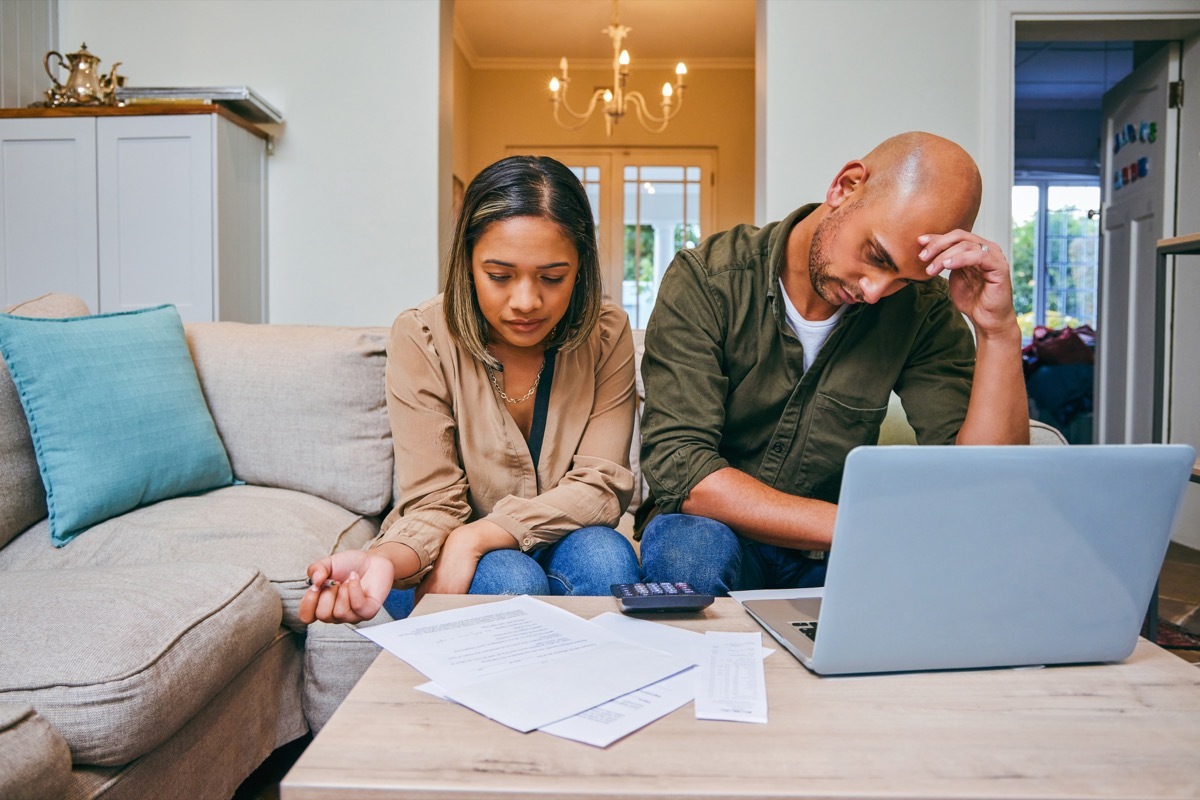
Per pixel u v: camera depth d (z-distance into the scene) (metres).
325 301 3.33
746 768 0.56
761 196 3.40
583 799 0.53
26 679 0.91
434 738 0.60
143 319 1.71
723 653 0.78
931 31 3.24
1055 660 0.76
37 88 3.26
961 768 0.57
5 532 1.41
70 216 2.97
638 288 6.37
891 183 1.02
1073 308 7.58
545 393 1.28
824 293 1.12
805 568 1.31
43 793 0.79
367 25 3.30
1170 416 3.53
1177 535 3.52
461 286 1.16
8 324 1.44
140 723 0.93
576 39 5.80
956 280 1.16
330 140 3.31
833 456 1.29
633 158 6.33
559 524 1.18
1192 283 3.42
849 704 0.67
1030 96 7.17
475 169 6.29
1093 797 0.53
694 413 1.22
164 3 3.30
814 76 3.26
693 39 5.80
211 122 2.91
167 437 1.58
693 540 1.09
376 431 1.79
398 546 1.04
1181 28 3.35
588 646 0.79
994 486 0.68
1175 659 0.79
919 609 0.71
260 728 1.29
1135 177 3.81
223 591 1.17
